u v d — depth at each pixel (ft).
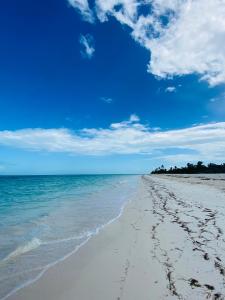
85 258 21.97
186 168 478.18
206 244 24.14
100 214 43.34
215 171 447.42
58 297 15.58
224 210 42.19
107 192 94.94
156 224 33.58
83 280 17.75
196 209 44.19
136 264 20.26
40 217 40.91
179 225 32.24
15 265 20.52
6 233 30.37
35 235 29.43
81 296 15.65
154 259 21.12
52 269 19.72
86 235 29.40
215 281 16.85
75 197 76.02
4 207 54.24
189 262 20.06
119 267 19.85
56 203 60.54
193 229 29.78
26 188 137.18
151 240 26.37
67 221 37.40
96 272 19.02
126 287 16.58
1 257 22.29
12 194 95.40
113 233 30.07
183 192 79.82
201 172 457.68
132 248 24.22
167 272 18.47
